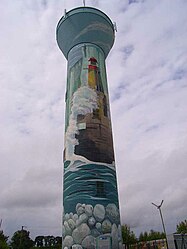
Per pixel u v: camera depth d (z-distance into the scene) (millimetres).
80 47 43750
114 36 49031
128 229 87562
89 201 32406
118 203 34500
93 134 36438
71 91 40719
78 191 33188
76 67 42156
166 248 63406
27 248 93250
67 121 39156
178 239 58656
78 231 31188
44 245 103250
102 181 33938
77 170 34438
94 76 41062
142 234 93125
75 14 44281
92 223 31375
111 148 37188
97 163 34750
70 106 39625
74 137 36688
